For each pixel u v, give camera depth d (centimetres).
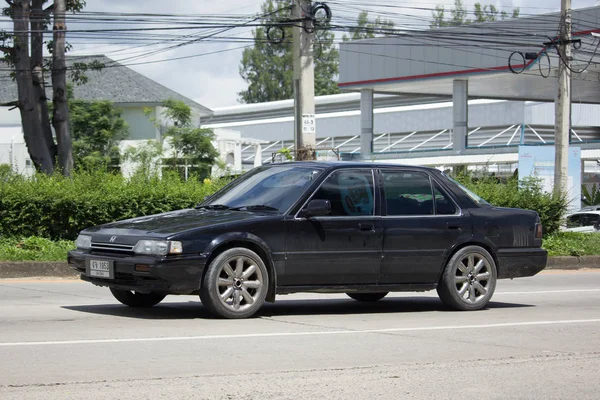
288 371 877
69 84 5669
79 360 909
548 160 3734
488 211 1445
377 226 1327
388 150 7562
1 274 1938
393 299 1611
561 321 1302
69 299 1495
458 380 858
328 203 1272
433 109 8131
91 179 2303
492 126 7231
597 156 5503
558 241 2798
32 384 796
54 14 3447
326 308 1442
